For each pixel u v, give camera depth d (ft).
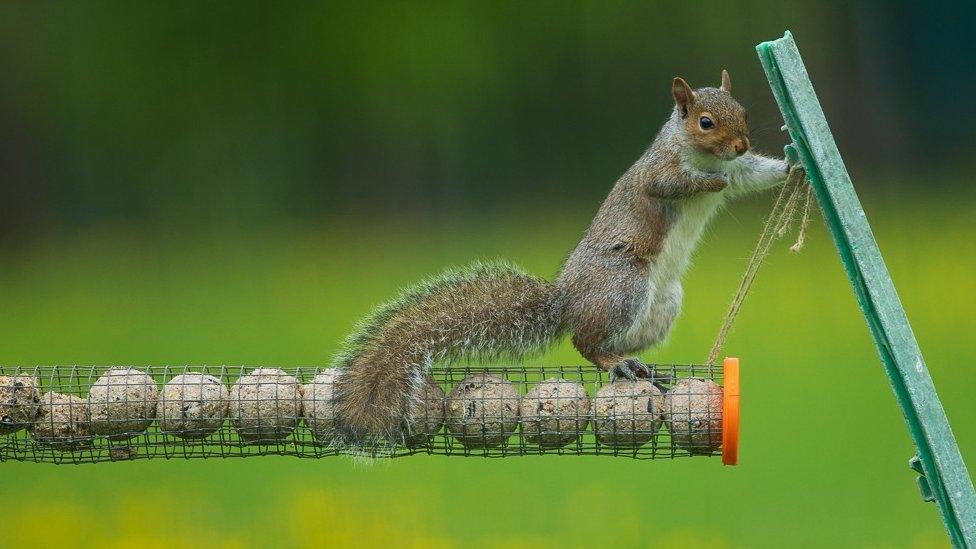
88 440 22.00
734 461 20.08
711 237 63.93
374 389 22.13
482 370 23.21
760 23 83.25
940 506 17.78
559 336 24.93
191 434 21.91
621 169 80.43
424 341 23.25
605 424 21.26
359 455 21.91
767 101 80.07
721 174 25.94
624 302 24.77
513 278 24.73
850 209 17.70
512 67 82.23
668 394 21.27
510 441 22.44
